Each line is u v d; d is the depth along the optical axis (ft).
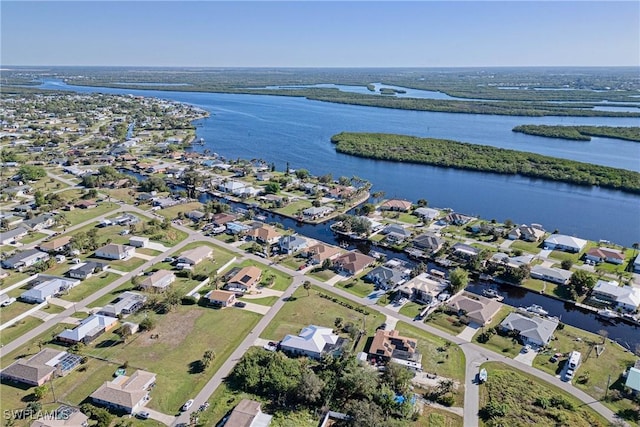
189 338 308.81
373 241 500.33
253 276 388.57
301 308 351.87
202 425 232.12
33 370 262.06
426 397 257.55
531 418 242.58
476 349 305.94
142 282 373.61
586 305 370.53
